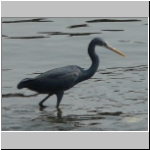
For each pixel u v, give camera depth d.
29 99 14.99
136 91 15.45
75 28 23.70
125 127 12.51
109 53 20.23
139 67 18.33
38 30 23.41
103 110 13.82
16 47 20.89
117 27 23.78
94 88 15.84
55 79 14.10
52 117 13.36
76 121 13.02
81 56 19.84
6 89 15.93
